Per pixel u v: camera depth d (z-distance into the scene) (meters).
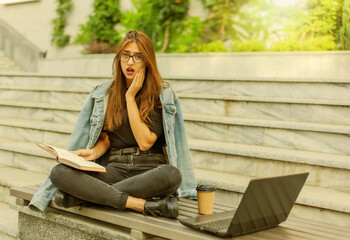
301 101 3.82
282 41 6.59
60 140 4.22
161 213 2.14
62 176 2.22
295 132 3.46
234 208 2.42
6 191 3.47
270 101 3.97
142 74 2.41
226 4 7.44
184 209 2.35
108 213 2.20
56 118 4.81
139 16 8.52
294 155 3.04
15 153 4.04
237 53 6.27
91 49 9.06
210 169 3.41
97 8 9.23
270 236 1.94
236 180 3.00
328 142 3.33
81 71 8.19
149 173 2.20
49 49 10.37
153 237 2.13
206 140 3.83
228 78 4.56
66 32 10.05
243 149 3.25
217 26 7.59
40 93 5.51
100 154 2.57
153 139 2.38
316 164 2.96
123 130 2.43
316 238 1.93
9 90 5.81
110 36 9.09
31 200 2.48
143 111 2.40
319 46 6.18
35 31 10.70
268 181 1.87
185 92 4.87
